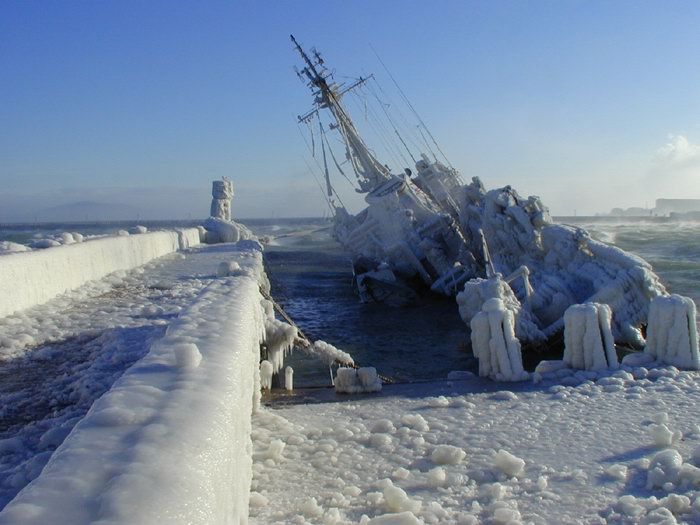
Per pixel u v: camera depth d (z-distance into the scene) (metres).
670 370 12.23
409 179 40.19
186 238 28.56
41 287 10.40
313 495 6.01
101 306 10.27
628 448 7.71
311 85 39.94
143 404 3.25
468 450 7.72
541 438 8.24
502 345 12.41
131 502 2.14
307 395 11.40
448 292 32.31
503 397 10.77
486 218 28.94
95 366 6.34
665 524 5.28
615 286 19.28
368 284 32.53
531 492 6.27
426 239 34.31
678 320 12.80
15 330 8.04
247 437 5.07
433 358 20.25
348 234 39.47
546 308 20.69
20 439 4.42
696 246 58.62
